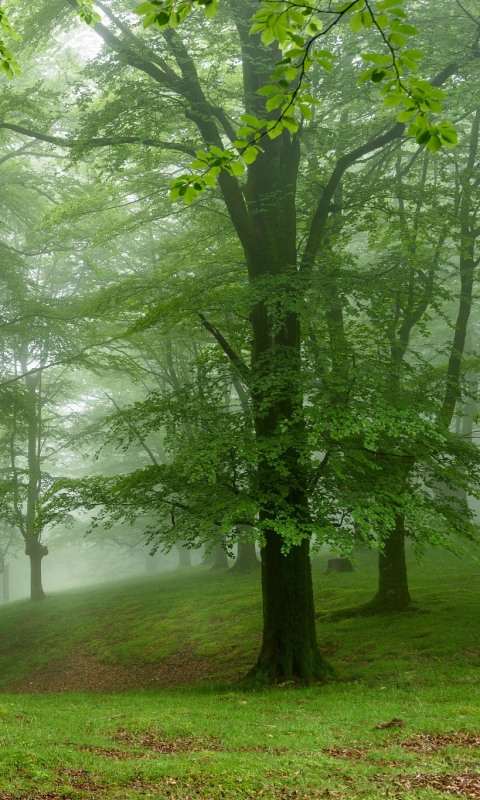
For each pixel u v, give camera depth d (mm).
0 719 8867
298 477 12266
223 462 12578
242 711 9781
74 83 14727
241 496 11695
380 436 12695
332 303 12656
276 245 14016
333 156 15844
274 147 14406
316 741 7746
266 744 7645
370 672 12320
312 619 12867
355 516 10883
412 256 14820
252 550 26531
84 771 6488
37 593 30656
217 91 15938
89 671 18656
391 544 16781
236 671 14742
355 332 14242
